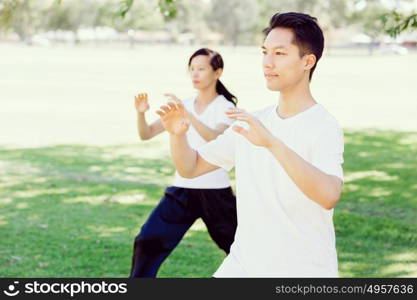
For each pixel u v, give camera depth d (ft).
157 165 43.96
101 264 22.66
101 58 240.94
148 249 17.69
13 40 433.48
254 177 10.82
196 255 24.07
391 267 22.79
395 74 166.81
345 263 23.27
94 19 380.17
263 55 10.77
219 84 19.10
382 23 25.89
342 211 31.19
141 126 19.25
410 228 27.94
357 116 76.23
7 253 23.70
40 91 105.40
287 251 10.53
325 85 126.31
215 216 18.10
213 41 411.54
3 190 34.83
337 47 445.37
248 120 9.55
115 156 47.29
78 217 29.35
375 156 47.80
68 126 64.34
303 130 10.55
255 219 10.80
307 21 10.48
